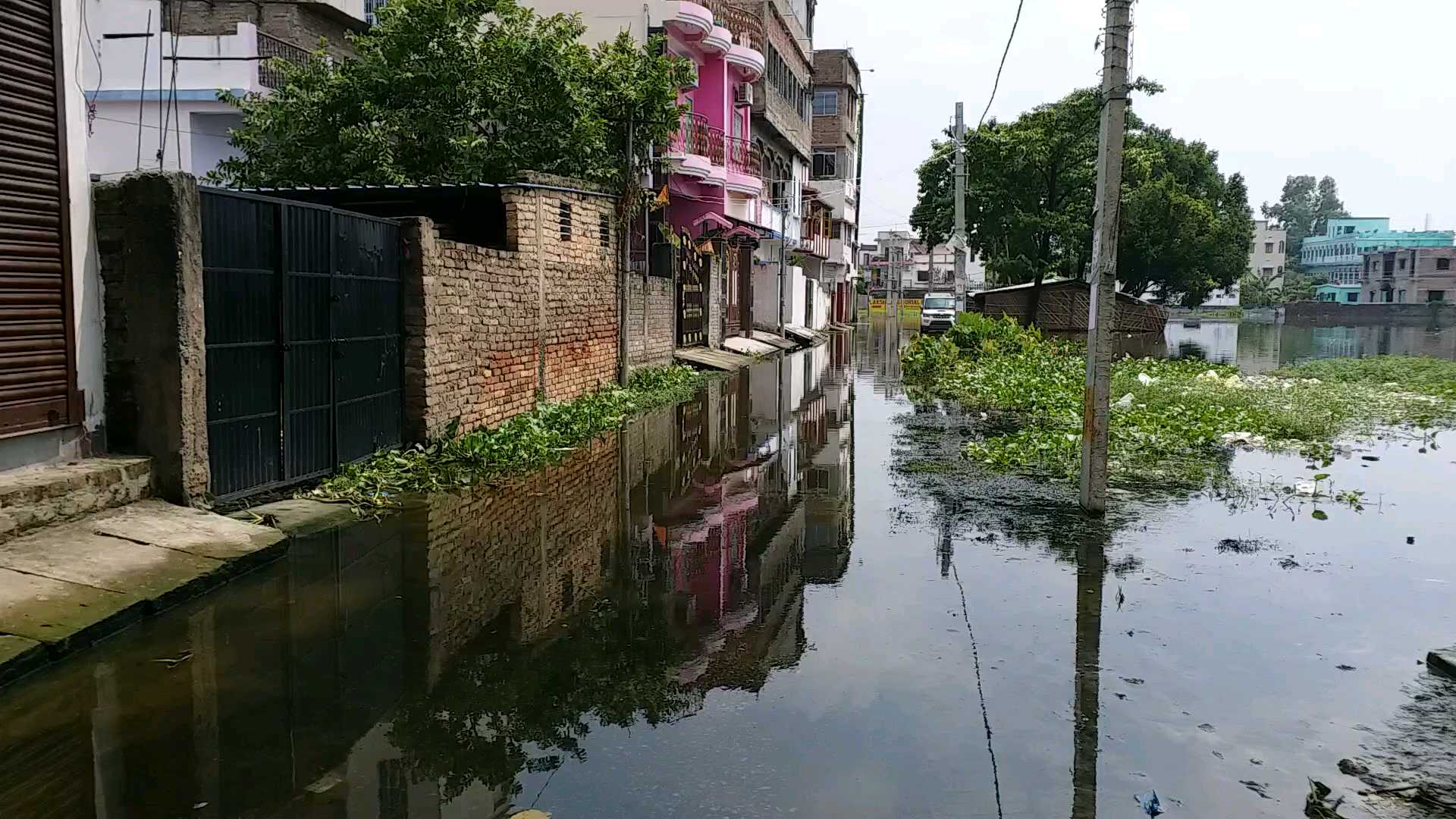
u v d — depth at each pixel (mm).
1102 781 3709
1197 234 47406
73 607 5031
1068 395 15547
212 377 7016
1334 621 5562
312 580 6141
